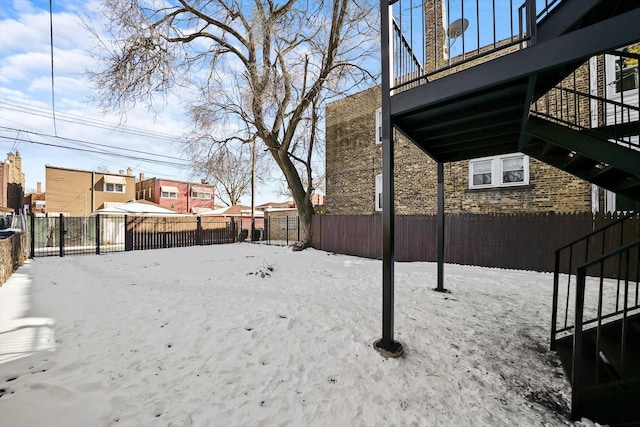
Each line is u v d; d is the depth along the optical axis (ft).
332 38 32.91
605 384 6.59
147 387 7.40
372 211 36.50
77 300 14.84
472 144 14.07
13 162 67.82
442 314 12.81
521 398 7.38
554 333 9.62
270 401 7.01
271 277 20.89
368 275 21.50
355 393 7.40
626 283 6.61
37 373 7.84
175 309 13.42
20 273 22.54
